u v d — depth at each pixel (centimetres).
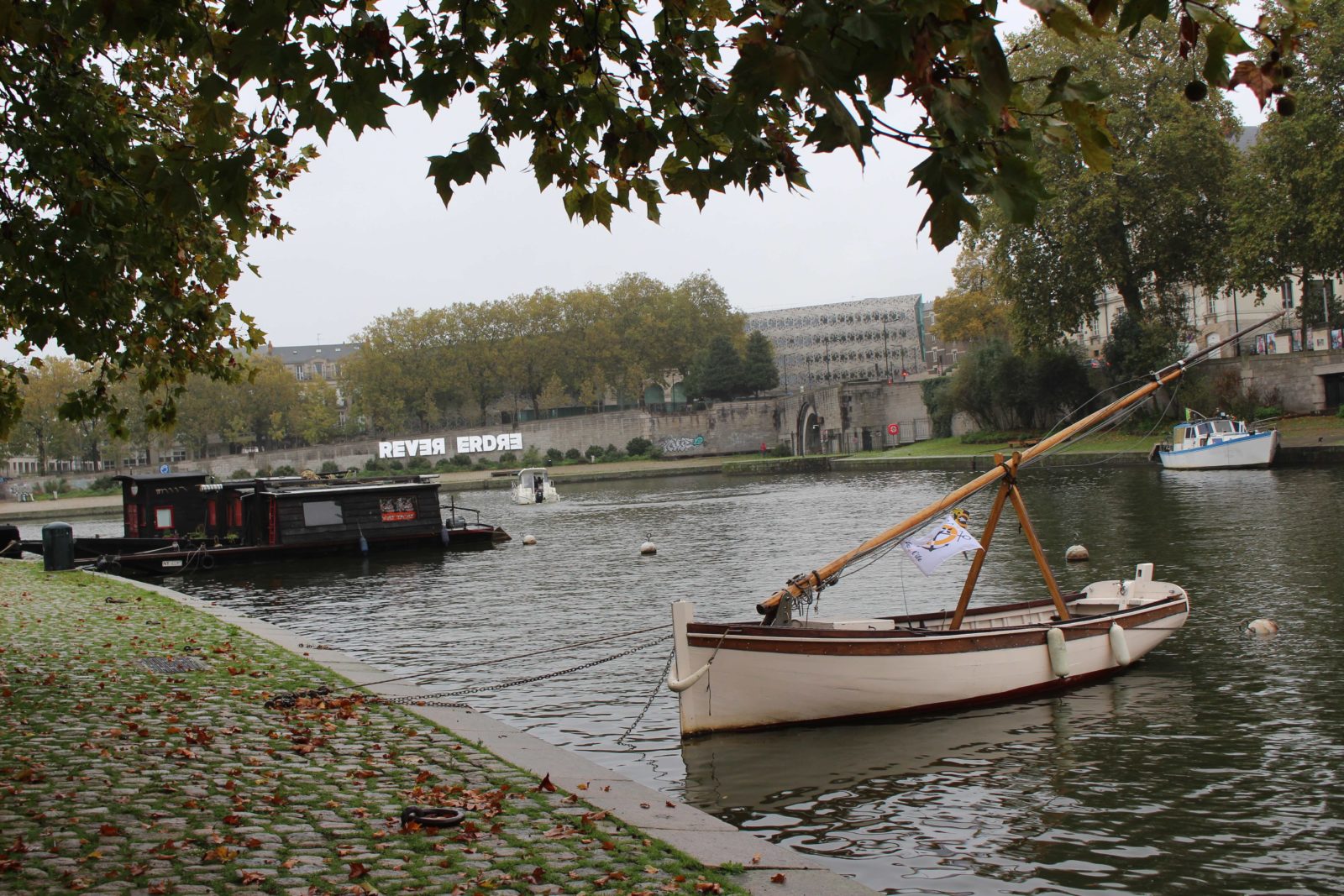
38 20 755
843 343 17888
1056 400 8125
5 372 1392
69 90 1109
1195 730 1373
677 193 773
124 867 738
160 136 1285
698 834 901
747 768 1288
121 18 695
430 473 12769
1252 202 5947
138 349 1367
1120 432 7338
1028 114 559
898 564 3041
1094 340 10219
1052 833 1068
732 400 13838
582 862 804
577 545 4350
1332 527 3138
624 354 13062
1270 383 6844
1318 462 5512
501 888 743
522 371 13400
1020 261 6931
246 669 1589
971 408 9075
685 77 775
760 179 723
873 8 502
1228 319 8875
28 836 802
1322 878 948
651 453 12812
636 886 757
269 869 748
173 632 1966
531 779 1038
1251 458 5597
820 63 506
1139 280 7275
